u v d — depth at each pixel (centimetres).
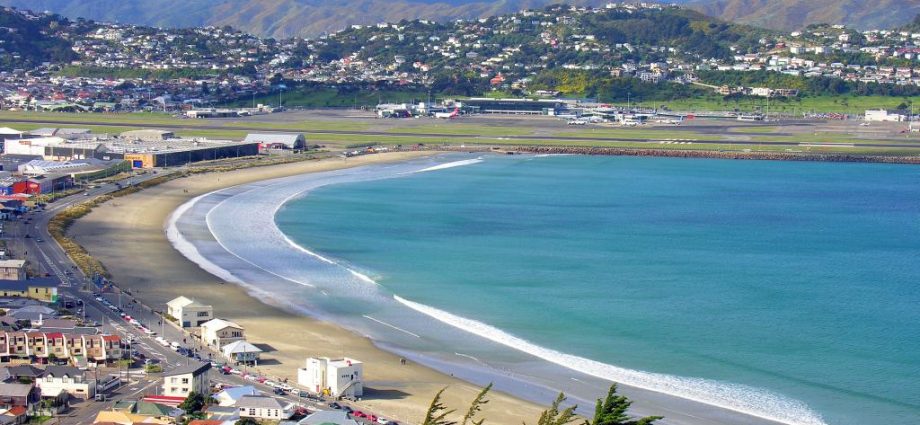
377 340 14962
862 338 15288
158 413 11512
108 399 12162
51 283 16688
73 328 14000
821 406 12419
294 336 15038
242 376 13062
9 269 17012
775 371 13700
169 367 13288
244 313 16200
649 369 13750
